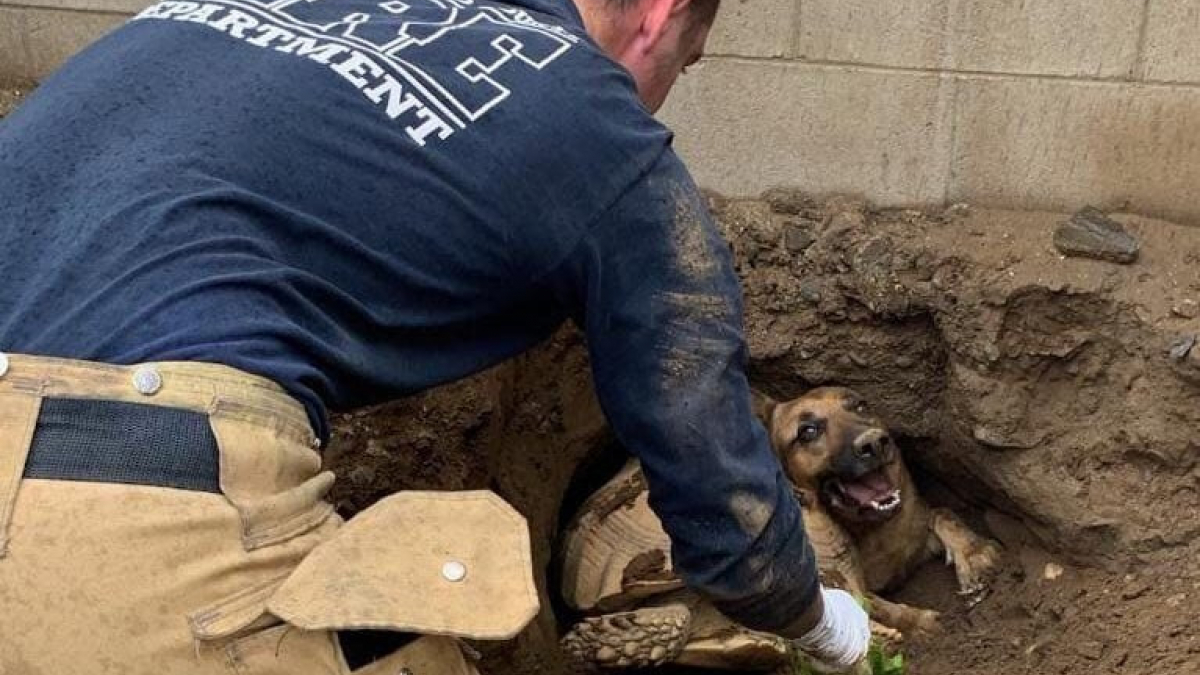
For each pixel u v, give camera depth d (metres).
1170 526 2.74
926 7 2.86
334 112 1.43
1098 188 2.94
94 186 1.39
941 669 2.78
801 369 3.07
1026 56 2.86
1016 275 2.82
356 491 2.65
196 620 1.28
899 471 3.04
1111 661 2.55
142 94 1.45
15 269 1.38
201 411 1.31
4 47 3.19
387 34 1.50
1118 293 2.77
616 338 1.53
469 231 1.45
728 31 2.96
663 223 1.51
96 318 1.33
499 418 2.78
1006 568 3.02
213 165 1.39
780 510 1.62
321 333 1.40
